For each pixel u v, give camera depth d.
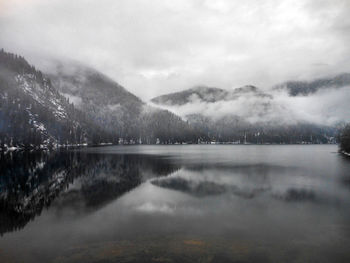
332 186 49.16
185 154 141.88
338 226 27.81
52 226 28.28
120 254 21.28
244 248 22.31
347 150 135.62
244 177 60.09
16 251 22.19
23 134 151.25
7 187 49.38
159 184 52.19
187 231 26.45
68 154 125.94
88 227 27.89
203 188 47.88
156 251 21.80
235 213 32.62
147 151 167.50
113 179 58.09
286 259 20.33
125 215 32.03
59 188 48.38
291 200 38.91
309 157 119.94
